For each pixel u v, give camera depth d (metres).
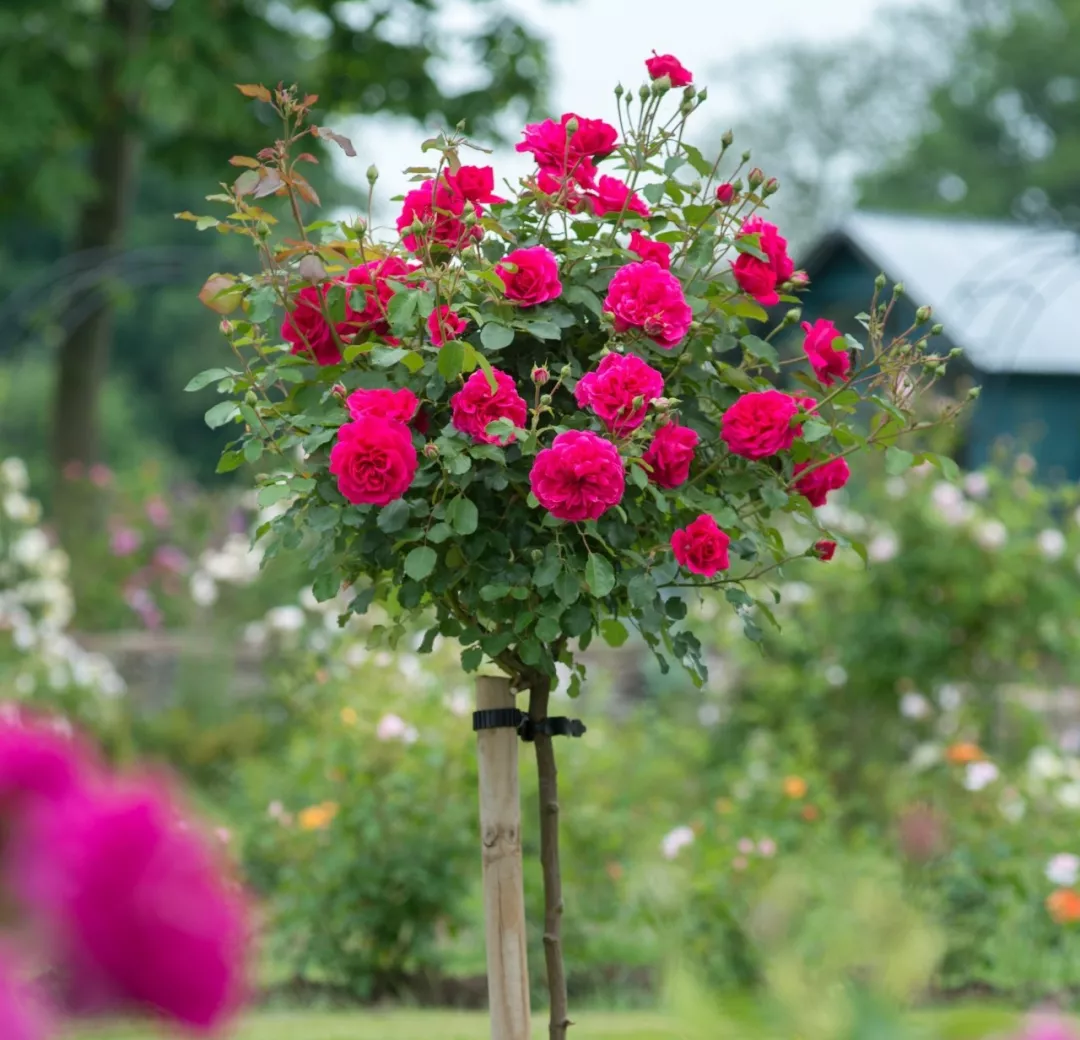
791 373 4.34
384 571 4.53
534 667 4.32
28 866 1.01
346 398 3.96
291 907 7.84
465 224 4.05
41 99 17.86
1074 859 8.05
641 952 7.83
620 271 3.99
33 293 18.77
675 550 3.89
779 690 10.95
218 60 17.75
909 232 25.53
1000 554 10.62
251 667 13.32
